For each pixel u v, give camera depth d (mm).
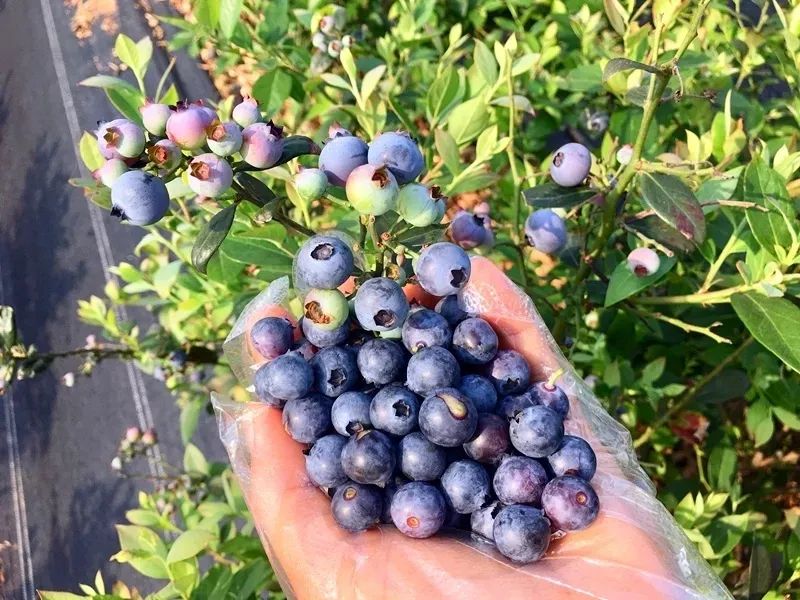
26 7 839
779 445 497
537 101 486
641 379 396
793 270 295
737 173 308
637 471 273
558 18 500
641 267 288
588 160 299
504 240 387
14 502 582
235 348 299
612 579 215
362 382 236
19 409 615
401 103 488
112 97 312
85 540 556
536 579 213
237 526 464
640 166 276
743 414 497
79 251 664
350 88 377
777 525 417
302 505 248
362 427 220
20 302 659
